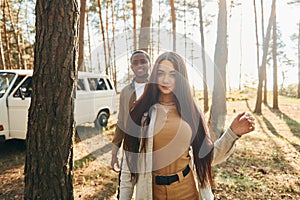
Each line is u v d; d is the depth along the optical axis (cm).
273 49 1392
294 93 2753
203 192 160
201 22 944
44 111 215
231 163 474
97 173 419
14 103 496
